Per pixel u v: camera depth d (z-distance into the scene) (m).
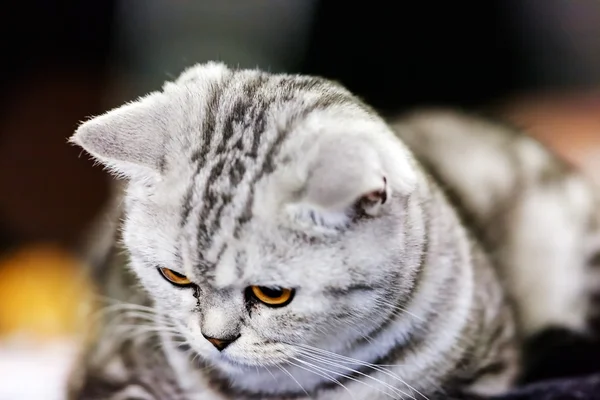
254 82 0.46
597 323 0.58
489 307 0.50
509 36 0.90
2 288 0.74
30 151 0.86
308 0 0.89
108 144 0.43
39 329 0.69
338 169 0.39
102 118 0.44
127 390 0.51
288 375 0.46
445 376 0.48
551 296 0.59
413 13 0.86
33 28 0.88
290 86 0.46
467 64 0.89
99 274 0.58
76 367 0.56
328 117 0.42
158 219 0.43
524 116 0.85
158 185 0.43
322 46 0.88
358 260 0.42
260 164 0.41
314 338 0.44
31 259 0.79
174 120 0.44
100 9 0.90
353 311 0.43
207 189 0.42
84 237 0.77
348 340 0.45
